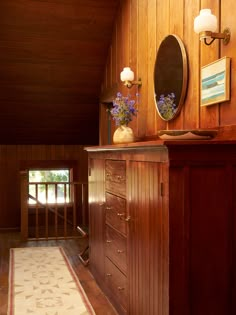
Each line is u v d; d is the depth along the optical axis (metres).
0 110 5.18
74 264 3.97
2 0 3.87
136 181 2.32
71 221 6.18
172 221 1.79
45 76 4.77
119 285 2.70
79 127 5.77
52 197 6.32
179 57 2.73
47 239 5.11
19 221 6.02
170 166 1.78
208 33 2.10
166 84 2.97
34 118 5.43
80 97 5.16
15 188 6.02
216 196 1.83
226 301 1.84
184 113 2.71
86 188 6.28
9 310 2.78
